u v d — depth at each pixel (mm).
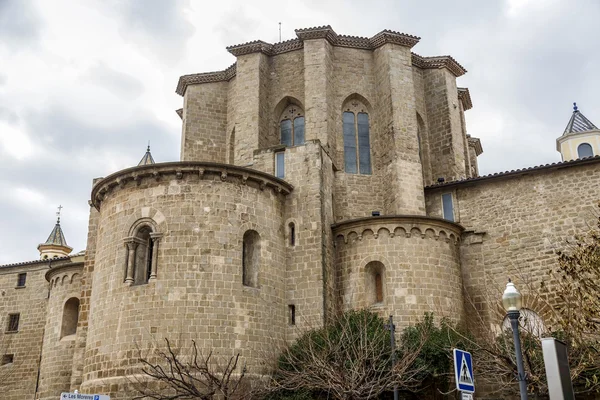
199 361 24125
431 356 24453
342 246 29562
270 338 26484
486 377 25078
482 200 32031
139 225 26578
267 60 38219
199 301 25078
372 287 28703
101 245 27703
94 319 26516
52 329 37125
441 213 33156
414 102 35562
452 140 37406
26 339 46188
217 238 26188
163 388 22891
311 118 34844
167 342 21969
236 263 26250
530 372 20609
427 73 39219
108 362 24984
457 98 39469
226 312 25328
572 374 19734
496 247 30812
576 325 19938
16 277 48438
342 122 36469
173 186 26703
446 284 28703
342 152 35625
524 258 29984
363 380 22031
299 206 29344
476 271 30625
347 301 28625
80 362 29594
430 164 37688
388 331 25141
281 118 37844
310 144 30219
